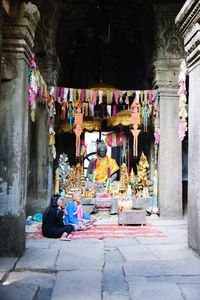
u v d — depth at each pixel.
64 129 13.23
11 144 6.28
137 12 12.82
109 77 15.26
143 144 13.99
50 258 6.01
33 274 5.28
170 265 5.55
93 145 14.32
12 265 5.57
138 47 14.44
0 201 6.20
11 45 6.31
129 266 5.49
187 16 6.23
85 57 15.24
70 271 5.30
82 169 12.66
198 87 6.22
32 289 4.57
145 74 13.73
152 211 11.14
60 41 13.29
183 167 12.28
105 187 12.51
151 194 12.37
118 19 13.79
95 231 8.83
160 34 11.09
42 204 10.94
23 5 6.18
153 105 11.30
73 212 8.99
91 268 5.45
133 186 12.30
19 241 6.17
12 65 6.36
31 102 7.36
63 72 15.04
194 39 6.18
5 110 6.32
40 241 7.53
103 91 10.84
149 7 11.65
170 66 11.09
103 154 12.78
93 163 12.74
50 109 11.04
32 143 11.06
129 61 15.31
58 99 10.80
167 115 11.14
